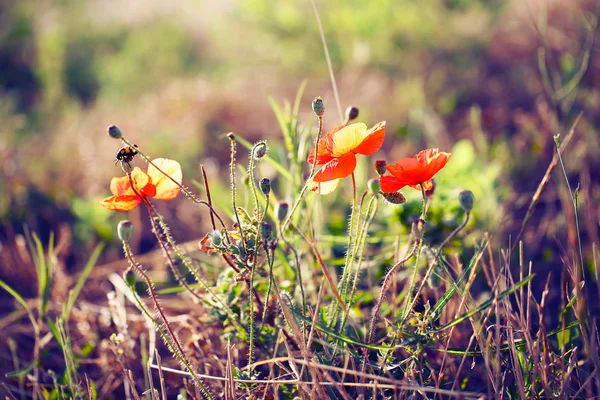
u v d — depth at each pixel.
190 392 0.72
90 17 2.44
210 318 0.75
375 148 0.62
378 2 1.79
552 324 0.82
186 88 1.74
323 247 0.90
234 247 0.65
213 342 0.80
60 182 1.34
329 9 1.88
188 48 2.17
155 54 2.10
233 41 2.09
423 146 1.35
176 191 0.65
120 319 0.83
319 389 0.62
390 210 0.90
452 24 1.76
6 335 0.92
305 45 1.89
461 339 0.76
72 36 2.26
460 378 0.72
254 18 1.95
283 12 1.88
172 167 0.65
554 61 1.50
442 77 1.63
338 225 1.00
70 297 0.85
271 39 1.97
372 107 1.54
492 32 1.70
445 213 0.90
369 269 0.84
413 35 1.76
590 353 0.62
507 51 1.64
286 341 0.66
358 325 0.75
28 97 1.96
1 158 1.37
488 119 1.42
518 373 0.62
